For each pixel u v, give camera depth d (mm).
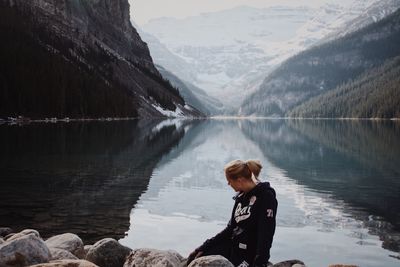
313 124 166750
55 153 39688
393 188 26828
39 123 96625
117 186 25062
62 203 20047
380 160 41906
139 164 34844
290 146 58750
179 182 27281
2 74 108062
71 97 127250
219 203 21359
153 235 15531
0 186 23984
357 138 74750
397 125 144625
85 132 68812
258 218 7008
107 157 38344
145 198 21984
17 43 136750
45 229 15617
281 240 15719
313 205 21938
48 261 8289
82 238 14734
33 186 24109
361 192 25547
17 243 8133
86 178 27344
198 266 7105
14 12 191000
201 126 120125
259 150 52750
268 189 7039
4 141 49344
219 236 7680
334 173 33438
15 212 18062
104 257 9758
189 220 17891
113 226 16453
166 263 8102
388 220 18891
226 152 49000
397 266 13125
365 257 13938
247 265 7055
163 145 52844
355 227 17672
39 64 128000
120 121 127812
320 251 14484
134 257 8594
